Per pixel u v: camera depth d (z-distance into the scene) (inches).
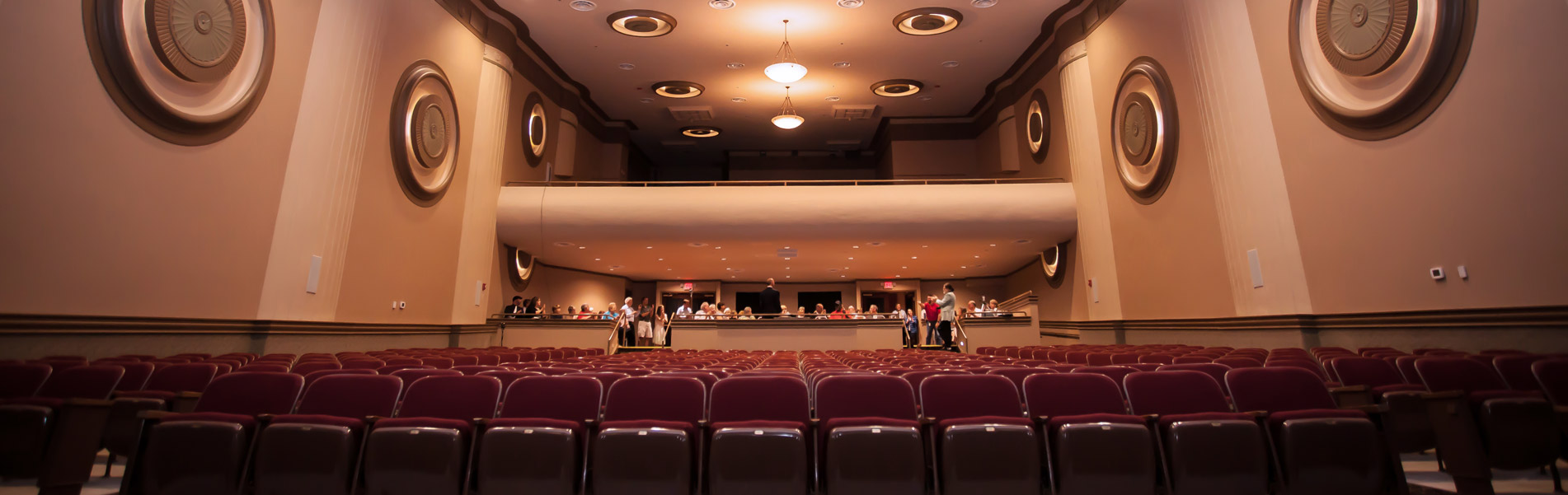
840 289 859.4
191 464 101.6
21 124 197.8
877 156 852.0
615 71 626.5
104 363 186.5
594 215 525.0
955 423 105.9
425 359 234.1
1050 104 568.1
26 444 111.7
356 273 353.4
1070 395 126.2
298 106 311.0
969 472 101.0
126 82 227.3
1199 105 374.6
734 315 488.7
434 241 433.7
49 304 204.5
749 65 613.9
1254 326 331.3
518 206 518.9
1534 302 207.6
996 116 680.4
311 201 318.0
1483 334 223.5
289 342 301.7
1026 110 621.9
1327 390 124.2
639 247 565.3
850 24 539.5
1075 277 531.5
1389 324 258.7
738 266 703.7
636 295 840.9
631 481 100.6
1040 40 569.0
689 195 535.8
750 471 100.6
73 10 213.0
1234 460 101.9
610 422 106.6
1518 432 118.7
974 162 743.1
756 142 835.4
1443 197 236.8
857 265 702.5
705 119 750.5
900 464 101.4
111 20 221.9
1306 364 182.9
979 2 508.4
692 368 200.5
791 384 125.3
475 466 108.0
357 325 352.8
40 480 104.0
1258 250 328.5
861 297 845.2
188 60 250.1
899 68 623.8
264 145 291.0
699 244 550.9
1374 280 265.0
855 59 605.0
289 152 305.7
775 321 458.6
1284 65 310.2
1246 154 336.8
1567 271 198.5
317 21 324.8
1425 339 244.7
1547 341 204.2
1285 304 310.3
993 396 126.6
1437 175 239.0
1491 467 119.3
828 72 631.8
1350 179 276.2
